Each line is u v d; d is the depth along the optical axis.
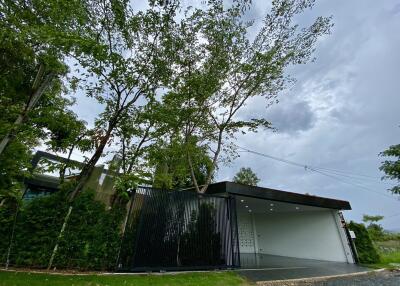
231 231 8.77
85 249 6.57
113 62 7.38
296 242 16.03
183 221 7.82
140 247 6.80
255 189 10.49
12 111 7.12
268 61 10.03
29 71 8.09
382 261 13.05
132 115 8.64
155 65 8.54
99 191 9.06
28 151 7.96
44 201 6.84
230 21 9.71
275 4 9.50
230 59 10.32
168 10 8.23
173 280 6.03
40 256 6.24
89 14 7.25
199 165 12.50
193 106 10.35
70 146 8.55
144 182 8.20
